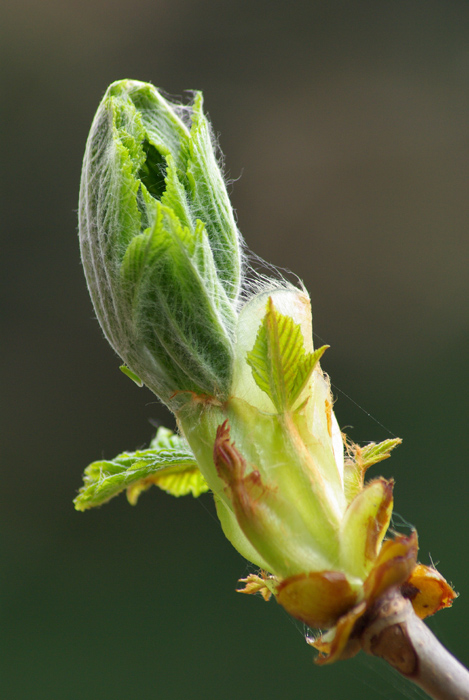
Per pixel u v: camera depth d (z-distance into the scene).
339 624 0.29
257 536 0.29
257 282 0.31
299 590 0.29
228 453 0.30
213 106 1.39
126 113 0.31
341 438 0.31
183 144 0.31
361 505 0.29
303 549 0.29
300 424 0.30
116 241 0.30
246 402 0.30
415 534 0.29
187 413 0.31
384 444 0.31
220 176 0.31
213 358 0.30
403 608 0.29
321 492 0.30
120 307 0.30
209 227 0.31
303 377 0.30
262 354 0.30
